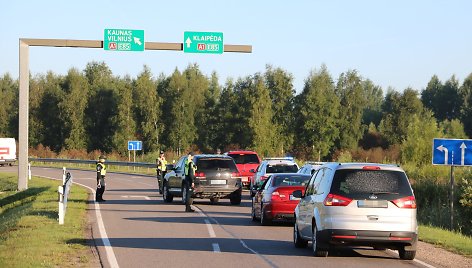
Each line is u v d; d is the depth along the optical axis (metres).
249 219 26.84
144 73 138.00
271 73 120.75
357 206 15.86
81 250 17.52
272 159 39.38
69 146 126.88
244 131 104.12
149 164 73.12
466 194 32.12
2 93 153.12
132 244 18.89
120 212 29.33
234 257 16.53
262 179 37.75
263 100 98.81
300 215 18.27
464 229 31.02
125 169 78.69
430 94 164.25
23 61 42.00
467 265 15.83
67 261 15.59
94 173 69.94
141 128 124.56
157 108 124.06
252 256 16.75
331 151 118.06
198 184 32.97
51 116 131.25
